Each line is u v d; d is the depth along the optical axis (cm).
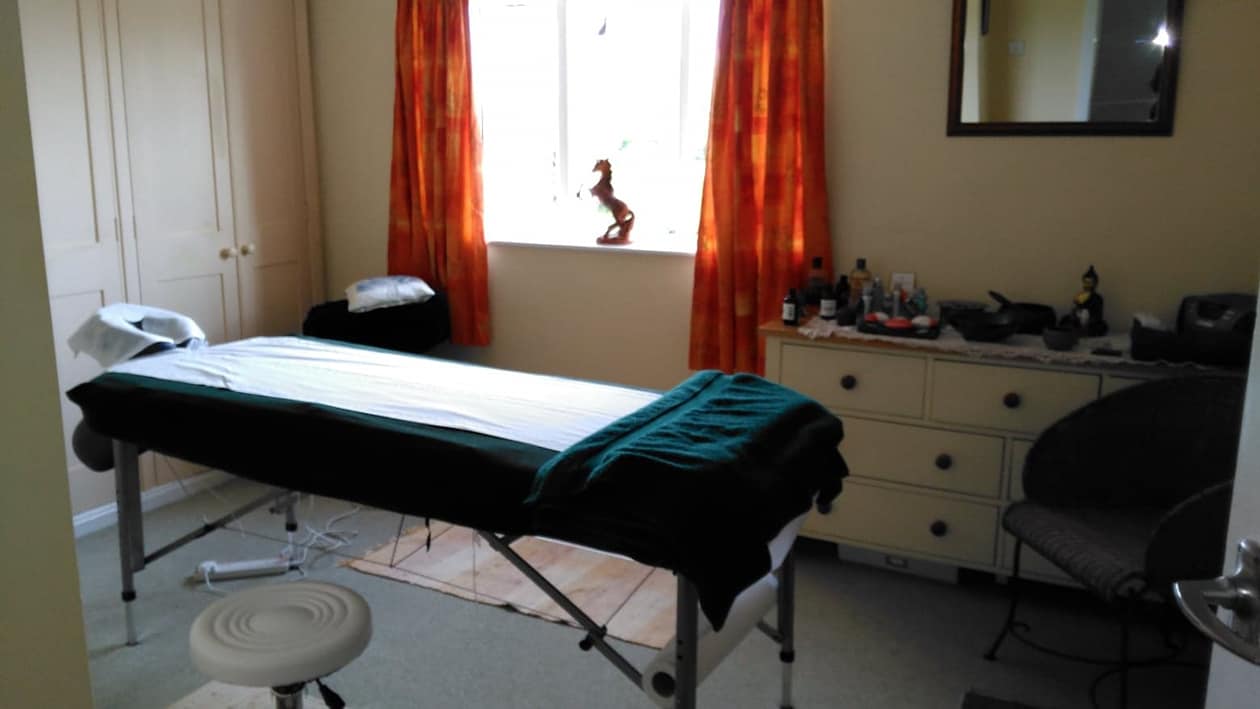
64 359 338
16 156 78
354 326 383
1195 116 292
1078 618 297
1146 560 217
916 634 288
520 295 412
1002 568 299
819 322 326
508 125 414
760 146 346
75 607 88
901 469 309
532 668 269
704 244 359
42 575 84
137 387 245
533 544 347
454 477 203
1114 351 283
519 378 257
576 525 183
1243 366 266
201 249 388
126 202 356
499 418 222
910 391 303
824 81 337
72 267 339
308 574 323
